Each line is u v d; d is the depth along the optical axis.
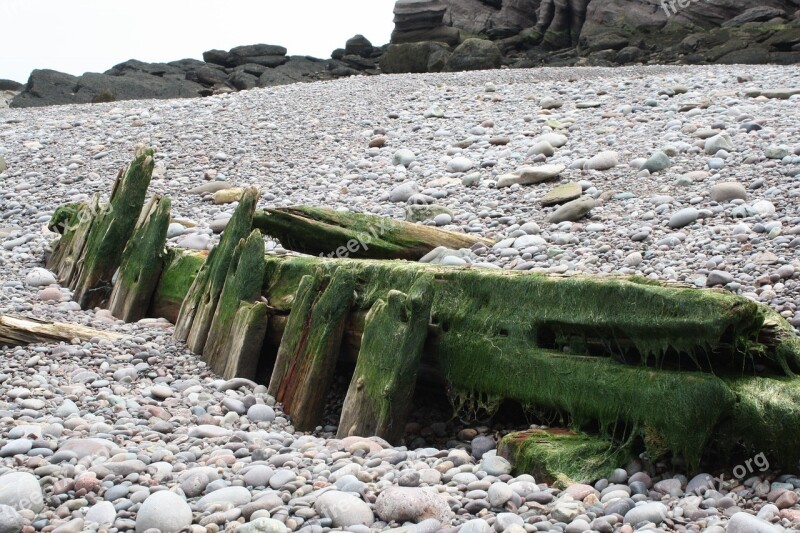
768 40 31.52
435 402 5.21
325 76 39.31
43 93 33.19
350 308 5.28
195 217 10.49
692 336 3.83
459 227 9.05
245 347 5.63
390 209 10.09
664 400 3.85
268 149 13.65
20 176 12.89
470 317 4.75
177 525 3.44
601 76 20.42
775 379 3.88
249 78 37.94
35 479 3.74
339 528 3.43
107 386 5.49
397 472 4.00
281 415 5.17
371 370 4.74
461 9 42.41
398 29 39.34
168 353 6.19
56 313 7.30
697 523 3.33
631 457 3.97
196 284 6.60
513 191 10.23
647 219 8.52
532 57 37.81
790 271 6.61
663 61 33.16
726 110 12.62
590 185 9.83
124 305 7.31
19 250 9.58
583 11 38.59
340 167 12.39
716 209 8.31
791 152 9.57
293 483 3.82
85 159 13.62
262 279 6.02
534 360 4.40
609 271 7.27
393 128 14.42
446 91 17.88
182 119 16.16
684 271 7.00
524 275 4.64
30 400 5.06
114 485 3.85
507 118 14.28
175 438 4.61
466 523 3.32
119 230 7.83
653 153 10.30
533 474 3.96
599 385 4.10
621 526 3.34
